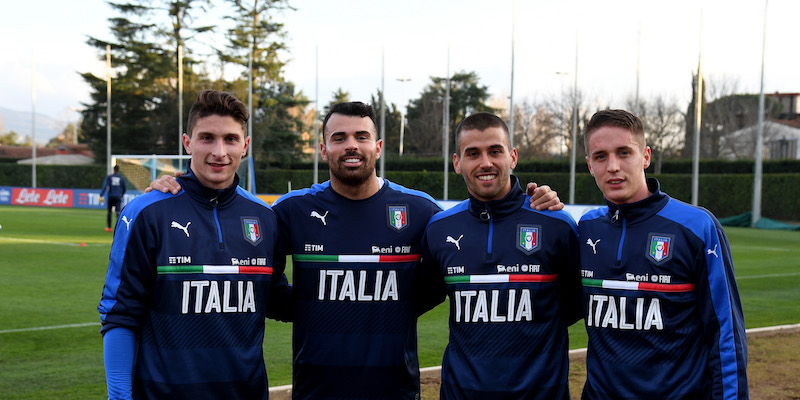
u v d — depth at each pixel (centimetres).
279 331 742
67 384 527
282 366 597
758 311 881
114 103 4981
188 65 5038
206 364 299
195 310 301
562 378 325
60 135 10506
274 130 5112
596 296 311
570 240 334
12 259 1320
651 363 295
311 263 354
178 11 4956
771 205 3266
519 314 325
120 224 304
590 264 316
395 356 351
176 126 4966
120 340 292
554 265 333
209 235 309
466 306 330
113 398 284
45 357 611
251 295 314
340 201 357
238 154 315
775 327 734
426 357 634
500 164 329
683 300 295
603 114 312
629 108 4834
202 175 312
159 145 5041
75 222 2323
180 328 299
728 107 5091
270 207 348
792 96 6372
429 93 5966
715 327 289
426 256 353
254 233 321
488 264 330
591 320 313
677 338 293
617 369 299
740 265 1399
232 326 307
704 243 294
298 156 5200
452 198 4072
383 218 358
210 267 305
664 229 302
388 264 354
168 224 304
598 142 310
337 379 348
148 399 294
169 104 4975
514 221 336
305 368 353
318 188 368
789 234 2358
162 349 297
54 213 2830
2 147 6956
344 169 342
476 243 335
